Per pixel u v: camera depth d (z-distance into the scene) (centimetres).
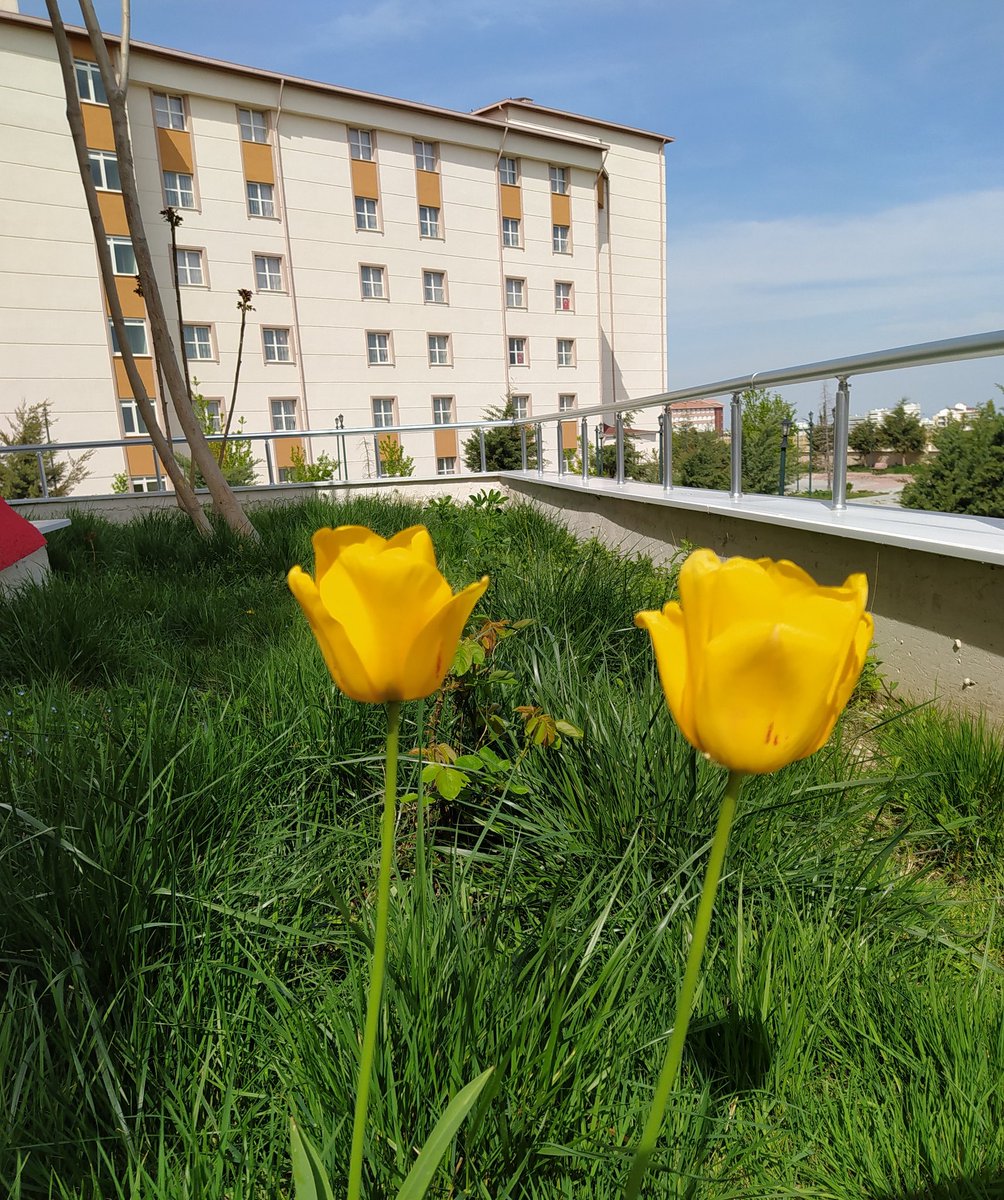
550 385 2850
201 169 2111
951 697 263
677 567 404
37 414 1848
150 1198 88
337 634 51
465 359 2633
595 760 181
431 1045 104
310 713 213
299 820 176
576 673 232
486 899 152
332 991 119
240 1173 96
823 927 136
